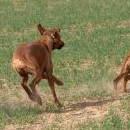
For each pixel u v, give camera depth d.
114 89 40.56
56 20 83.31
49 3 103.69
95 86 42.91
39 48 37.28
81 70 48.66
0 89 44.88
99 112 35.22
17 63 36.84
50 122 33.88
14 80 46.88
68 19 82.75
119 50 56.22
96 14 85.12
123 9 88.69
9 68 51.78
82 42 63.09
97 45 60.06
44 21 83.56
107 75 46.06
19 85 45.62
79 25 77.31
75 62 52.25
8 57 57.50
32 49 36.91
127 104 35.56
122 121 31.95
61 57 54.97
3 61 55.62
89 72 47.47
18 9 99.88
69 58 54.22
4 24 83.75
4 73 49.84
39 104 37.00
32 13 93.25
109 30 70.06
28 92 37.41
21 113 35.97
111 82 43.91
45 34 38.81
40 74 36.50
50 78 37.69
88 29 73.44
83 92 41.22
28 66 36.41
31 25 81.50
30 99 38.66
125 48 56.97
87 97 39.75
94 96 39.88
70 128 31.95
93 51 56.72
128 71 39.47
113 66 49.56
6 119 34.84
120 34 67.38
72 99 39.59
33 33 73.62
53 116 35.19
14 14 93.88
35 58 36.59
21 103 39.88
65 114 35.56
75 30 73.44
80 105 37.75
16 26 80.62
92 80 44.53
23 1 109.00
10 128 33.34
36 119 34.62
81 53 56.16
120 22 77.19
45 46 38.12
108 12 86.56
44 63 37.38
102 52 55.50
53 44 38.78
